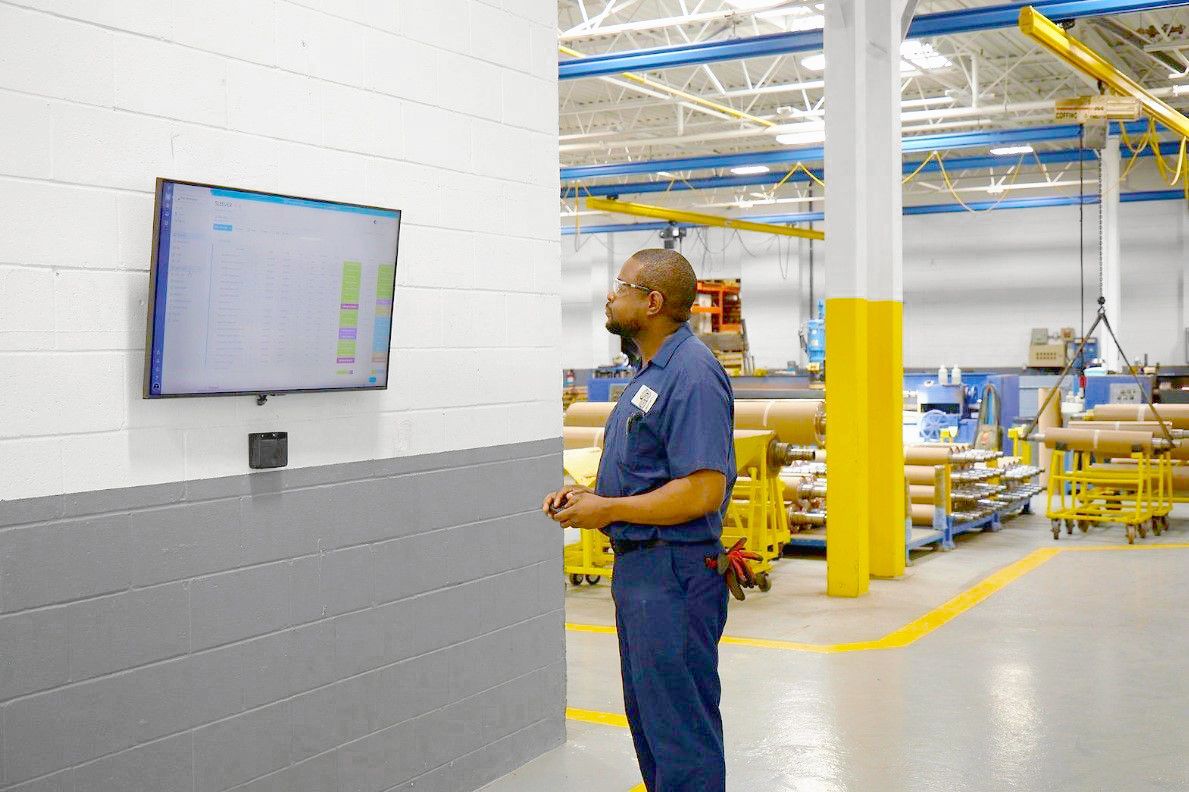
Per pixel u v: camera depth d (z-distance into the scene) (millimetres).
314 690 3432
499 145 4188
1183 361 22281
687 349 3148
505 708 4254
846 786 4035
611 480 3232
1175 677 5504
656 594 3051
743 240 26375
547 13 4465
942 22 9891
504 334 4234
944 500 9688
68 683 2742
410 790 3795
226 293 3033
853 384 7477
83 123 2773
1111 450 10398
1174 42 14078
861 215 7492
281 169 3301
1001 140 16547
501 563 4238
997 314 24109
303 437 3398
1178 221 22297
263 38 3242
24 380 2652
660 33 14031
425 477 3867
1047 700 5117
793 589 7965
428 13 3848
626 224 25766
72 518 2752
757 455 8047
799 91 18047
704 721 3070
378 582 3672
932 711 4953
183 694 3025
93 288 2803
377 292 3508
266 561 3273
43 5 2684
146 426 2936
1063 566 8836
